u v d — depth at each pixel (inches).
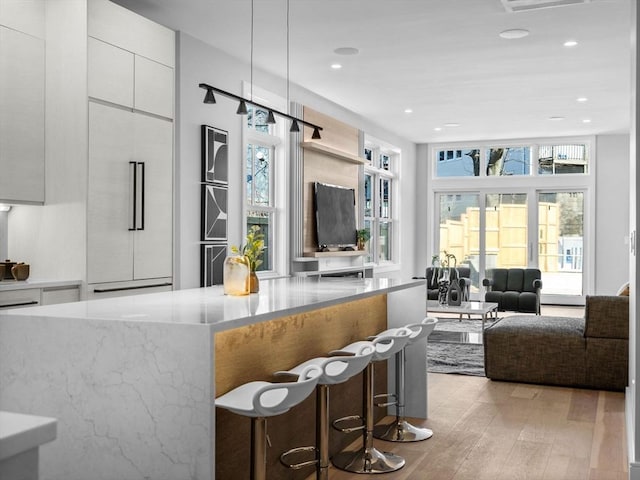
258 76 281.7
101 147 180.1
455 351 289.4
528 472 142.8
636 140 137.9
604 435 169.3
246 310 111.6
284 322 135.3
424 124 423.5
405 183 486.9
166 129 206.5
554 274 479.5
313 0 199.8
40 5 177.6
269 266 303.4
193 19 218.4
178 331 94.7
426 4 203.5
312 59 267.4
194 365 93.8
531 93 330.0
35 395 103.7
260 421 103.6
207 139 241.4
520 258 486.9
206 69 245.9
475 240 498.9
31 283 163.0
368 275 398.0
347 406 169.3
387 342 156.3
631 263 158.1
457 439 166.7
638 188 136.9
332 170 352.2
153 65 200.4
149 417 96.4
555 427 176.7
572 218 475.8
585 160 472.4
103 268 181.3
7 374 105.6
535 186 481.1
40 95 178.2
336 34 234.2
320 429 125.8
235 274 139.1
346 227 361.4
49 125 179.5
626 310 216.5
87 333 100.3
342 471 145.9
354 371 123.6
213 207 245.3
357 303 175.6
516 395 212.8
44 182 179.9
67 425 101.6
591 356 219.6
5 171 168.7
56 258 178.7
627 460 150.1
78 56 175.3
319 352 152.3
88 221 175.8
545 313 429.1
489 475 141.1
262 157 297.4
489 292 409.1
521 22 220.4
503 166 492.7
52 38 178.9
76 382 101.0
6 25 168.1
